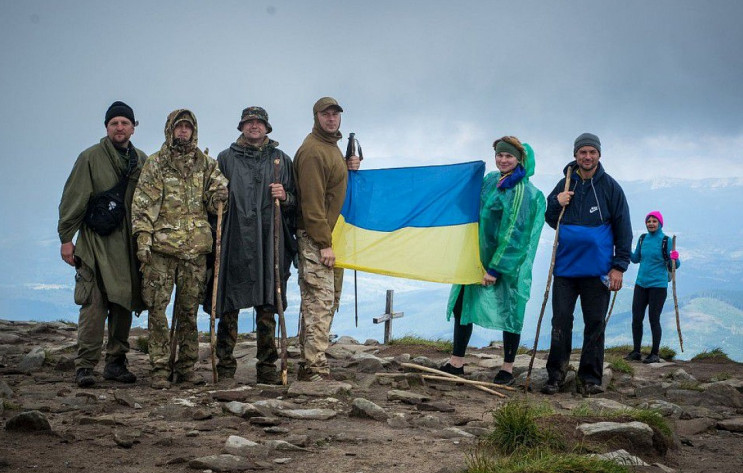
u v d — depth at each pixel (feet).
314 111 28.99
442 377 30.42
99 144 27.94
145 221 26.76
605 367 34.78
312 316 28.40
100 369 32.14
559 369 29.60
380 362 34.01
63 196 27.32
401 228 32.60
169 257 27.22
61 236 27.14
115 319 28.32
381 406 24.00
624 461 16.79
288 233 28.66
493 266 30.35
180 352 27.81
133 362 34.58
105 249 27.48
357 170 33.01
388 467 16.25
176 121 27.07
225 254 27.76
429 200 32.68
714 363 46.70
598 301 29.91
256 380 29.53
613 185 30.04
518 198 30.45
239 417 21.33
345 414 22.47
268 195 28.09
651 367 43.27
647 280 47.85
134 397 24.50
